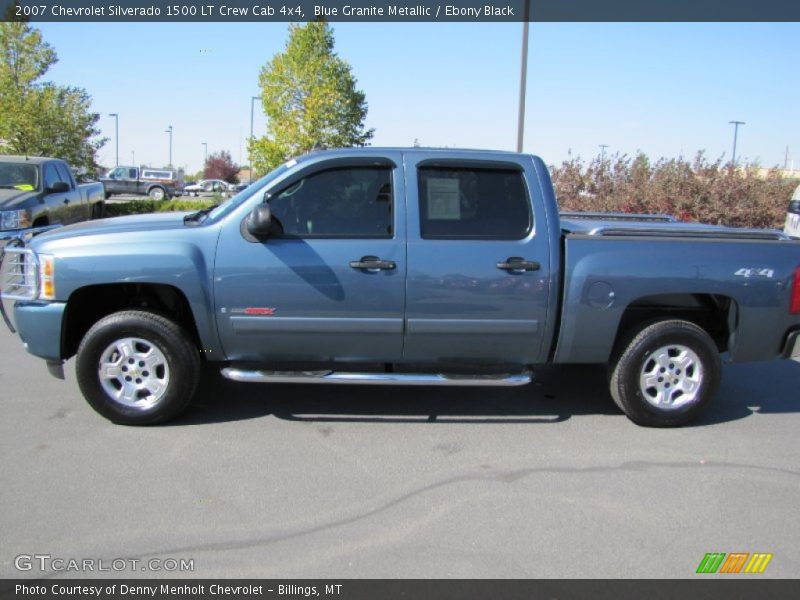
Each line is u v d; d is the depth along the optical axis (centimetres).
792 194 1249
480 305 482
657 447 474
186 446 453
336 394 569
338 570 315
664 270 489
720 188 1249
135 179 4112
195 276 466
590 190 1430
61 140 1942
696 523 366
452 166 486
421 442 471
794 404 579
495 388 599
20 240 518
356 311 478
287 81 2333
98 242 468
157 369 483
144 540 336
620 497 394
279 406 536
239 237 471
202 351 508
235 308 473
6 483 393
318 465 429
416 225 478
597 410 550
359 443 466
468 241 480
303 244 472
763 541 349
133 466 420
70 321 488
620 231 512
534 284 483
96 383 477
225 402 542
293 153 2355
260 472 416
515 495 394
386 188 481
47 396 546
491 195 489
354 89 2381
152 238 471
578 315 487
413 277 475
